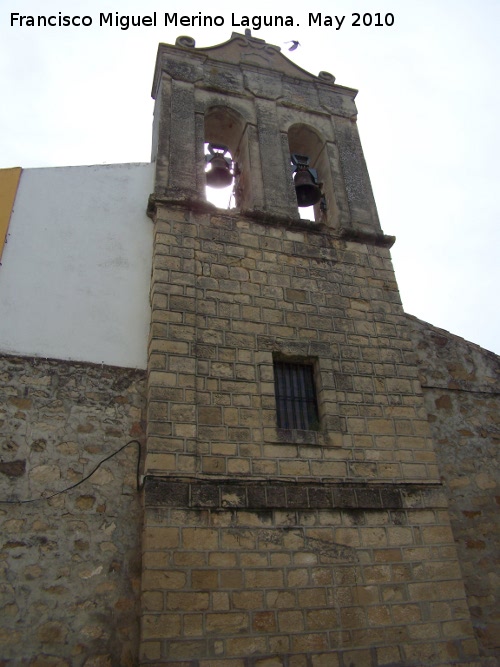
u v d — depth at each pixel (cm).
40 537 718
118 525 752
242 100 1205
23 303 873
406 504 838
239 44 1284
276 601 722
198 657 664
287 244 1036
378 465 859
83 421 809
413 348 1032
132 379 863
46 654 657
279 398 895
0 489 731
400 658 730
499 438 1022
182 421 797
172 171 1048
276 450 821
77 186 1021
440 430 996
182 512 738
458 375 1064
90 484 767
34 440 775
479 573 884
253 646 688
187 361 848
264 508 773
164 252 936
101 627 688
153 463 757
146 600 677
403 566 793
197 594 697
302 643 706
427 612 770
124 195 1045
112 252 972
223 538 739
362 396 915
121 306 925
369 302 1026
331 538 783
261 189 1100
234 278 958
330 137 1241
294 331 942
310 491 804
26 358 830
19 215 948
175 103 1134
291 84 1280
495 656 823
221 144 1244
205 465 779
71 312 892
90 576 712
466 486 955
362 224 1130
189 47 1223
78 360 855
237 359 880
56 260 929
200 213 1005
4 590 677
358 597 755
